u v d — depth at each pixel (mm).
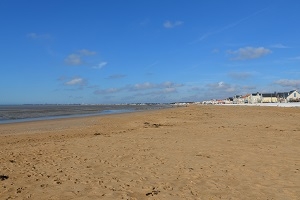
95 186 7664
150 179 8234
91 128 25203
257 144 13547
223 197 6641
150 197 6746
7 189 7469
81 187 7594
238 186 7422
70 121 34688
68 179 8359
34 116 48531
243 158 10609
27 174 8961
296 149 12141
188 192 7039
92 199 6668
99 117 42531
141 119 35031
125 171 9188
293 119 29328
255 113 40844
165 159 10836
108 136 18234
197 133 18531
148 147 13562
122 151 12672
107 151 12742
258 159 10367
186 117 36062
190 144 14141
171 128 22625
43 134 20797
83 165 10133
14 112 67750
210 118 33375
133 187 7520
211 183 7723
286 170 8812
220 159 10562
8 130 24797
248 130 19391
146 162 10422
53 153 12469
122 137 17484
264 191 6984
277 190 7031
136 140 16000
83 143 15250
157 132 19922
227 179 8055
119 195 6918
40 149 13539
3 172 9203
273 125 22859
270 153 11383
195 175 8539
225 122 26953
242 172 8727
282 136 16156
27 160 11047
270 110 47938
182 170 9148
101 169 9531
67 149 13438
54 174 8938
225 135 17078
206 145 13688
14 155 12078
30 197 6871
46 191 7297
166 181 8000
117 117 41000
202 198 6602
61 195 6984
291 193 6801
